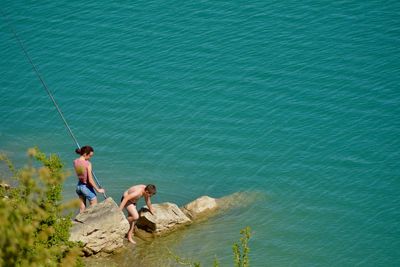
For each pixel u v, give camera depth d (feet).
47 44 230.89
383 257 146.51
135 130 191.72
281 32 230.07
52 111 200.44
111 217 135.23
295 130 188.75
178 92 206.49
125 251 137.49
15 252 74.95
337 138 185.16
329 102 198.39
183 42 228.43
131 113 199.00
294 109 196.65
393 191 166.40
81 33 235.81
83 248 131.95
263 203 160.97
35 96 207.21
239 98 202.39
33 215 88.17
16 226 75.10
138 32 234.58
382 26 229.86
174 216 146.92
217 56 220.64
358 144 182.50
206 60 219.20
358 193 165.89
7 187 105.81
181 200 163.53
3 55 225.97
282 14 240.12
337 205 161.79
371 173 172.45
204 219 152.35
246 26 234.38
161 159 180.14
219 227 149.48
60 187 93.81
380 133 185.98
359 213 159.22
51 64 221.46
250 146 183.83
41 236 86.07
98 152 182.91
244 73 212.43
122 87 209.87
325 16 237.25
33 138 188.24
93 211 136.36
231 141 185.98
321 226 154.40
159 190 166.91
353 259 145.38
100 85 211.20
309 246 147.84
